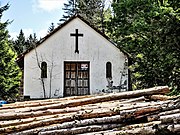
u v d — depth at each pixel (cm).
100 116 491
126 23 2105
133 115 472
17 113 539
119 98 600
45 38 2073
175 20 1614
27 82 2045
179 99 501
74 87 2064
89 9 3919
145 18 1850
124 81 2084
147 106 486
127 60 2089
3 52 3031
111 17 2222
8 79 3108
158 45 1745
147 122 466
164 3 1702
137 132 422
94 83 2075
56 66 2066
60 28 2084
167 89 614
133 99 582
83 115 492
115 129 448
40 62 2059
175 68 1698
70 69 2080
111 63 2095
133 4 1983
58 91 2044
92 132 457
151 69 1858
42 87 2044
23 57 2061
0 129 483
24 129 488
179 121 404
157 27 1750
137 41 1983
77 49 2088
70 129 461
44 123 493
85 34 2105
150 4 1923
